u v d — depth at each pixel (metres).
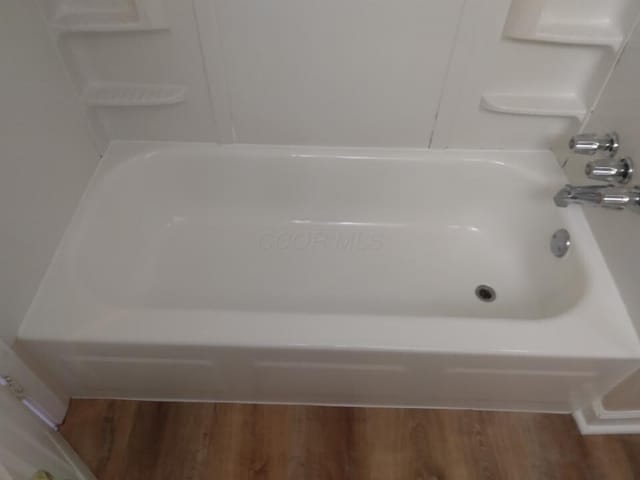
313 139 1.53
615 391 1.19
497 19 1.21
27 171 1.09
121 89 1.39
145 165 1.51
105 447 1.26
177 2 1.19
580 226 1.32
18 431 0.86
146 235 1.57
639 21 1.14
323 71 1.35
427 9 1.21
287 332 1.05
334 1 1.19
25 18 1.10
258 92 1.40
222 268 1.57
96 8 1.24
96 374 1.20
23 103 1.09
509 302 1.51
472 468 1.26
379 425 1.33
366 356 1.07
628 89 1.18
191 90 1.40
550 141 1.52
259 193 1.63
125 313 1.08
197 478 1.22
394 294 1.53
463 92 1.39
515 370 1.11
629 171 1.14
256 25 1.25
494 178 1.55
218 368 1.15
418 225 1.67
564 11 1.24
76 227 1.27
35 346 1.06
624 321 1.11
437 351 1.04
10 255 1.02
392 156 1.53
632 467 1.27
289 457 1.26
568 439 1.31
